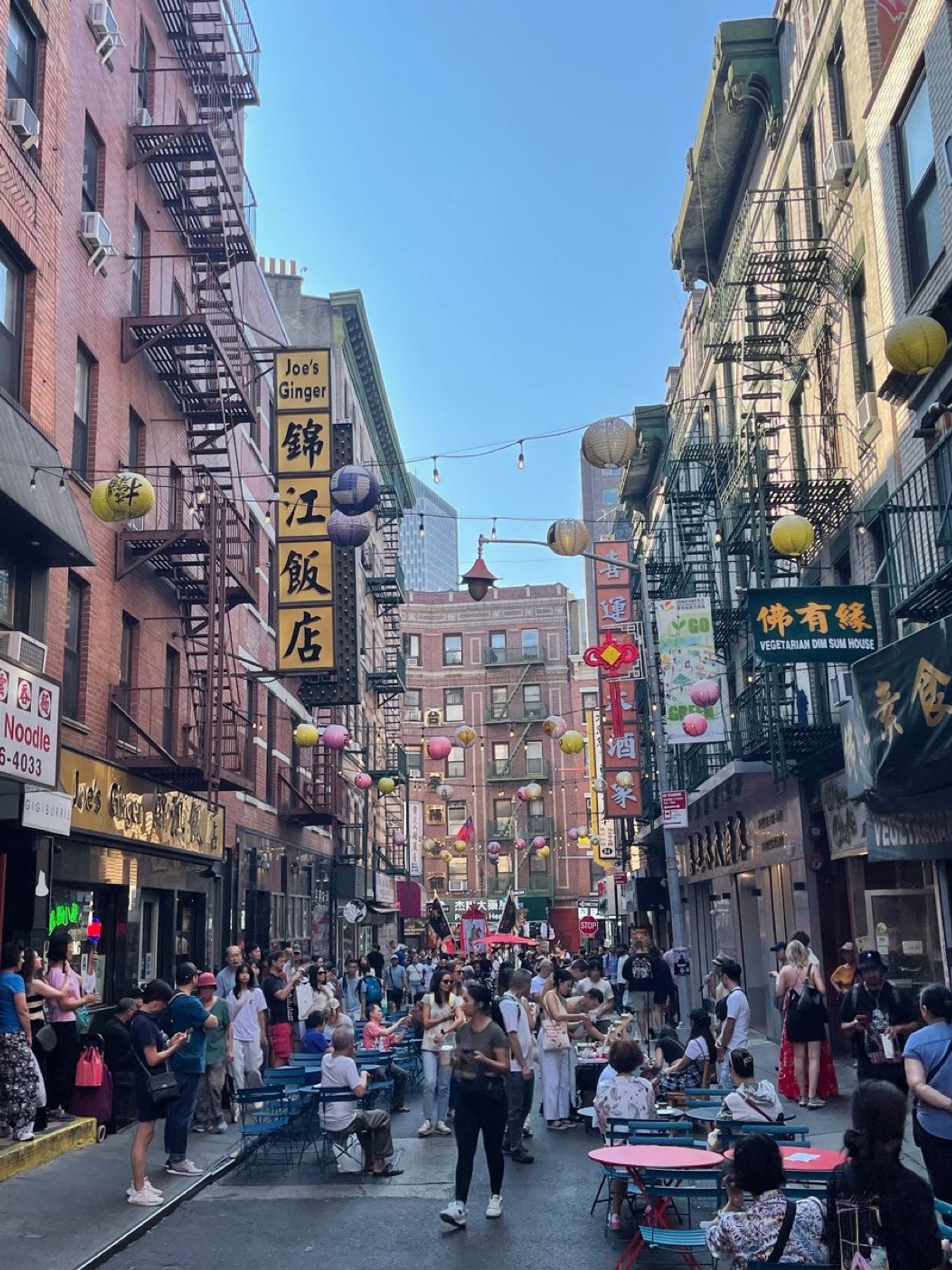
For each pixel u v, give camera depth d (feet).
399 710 179.83
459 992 45.47
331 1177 36.99
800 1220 18.13
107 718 56.90
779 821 68.03
